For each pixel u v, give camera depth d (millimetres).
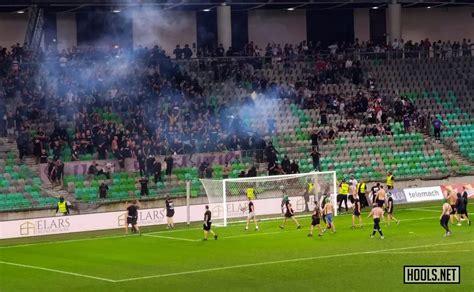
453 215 63312
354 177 76688
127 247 57250
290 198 71812
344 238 58594
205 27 91500
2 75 77438
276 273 47625
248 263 50625
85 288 45031
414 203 76562
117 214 66062
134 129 76312
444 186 78750
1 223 62406
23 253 55875
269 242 57906
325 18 96438
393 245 55281
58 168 70875
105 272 49031
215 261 51562
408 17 99125
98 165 73250
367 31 97875
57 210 66062
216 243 58031
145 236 61688
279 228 63844
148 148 74875
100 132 74688
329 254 52750
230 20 87875
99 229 65500
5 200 67875
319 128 84062
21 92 76750
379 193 64250
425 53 93875
